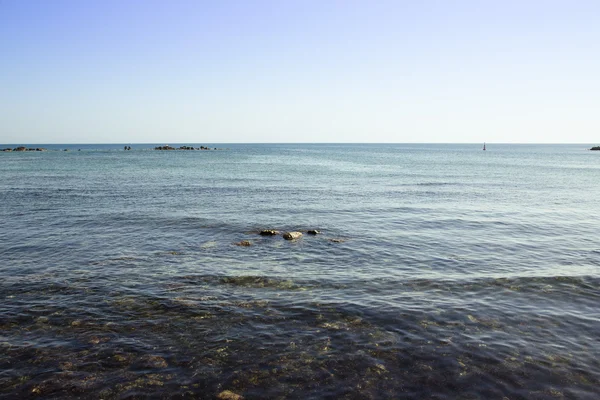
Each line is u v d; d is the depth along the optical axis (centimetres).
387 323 962
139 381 723
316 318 989
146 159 9662
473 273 1353
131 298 1112
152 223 2152
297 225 2144
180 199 3019
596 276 1312
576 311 1033
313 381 728
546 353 823
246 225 2127
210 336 893
